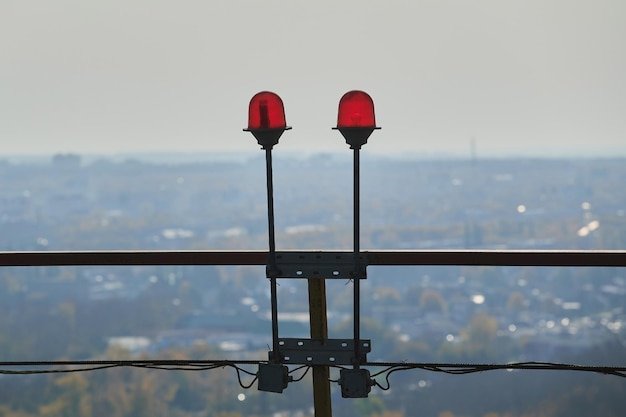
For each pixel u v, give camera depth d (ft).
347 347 20.57
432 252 20.48
